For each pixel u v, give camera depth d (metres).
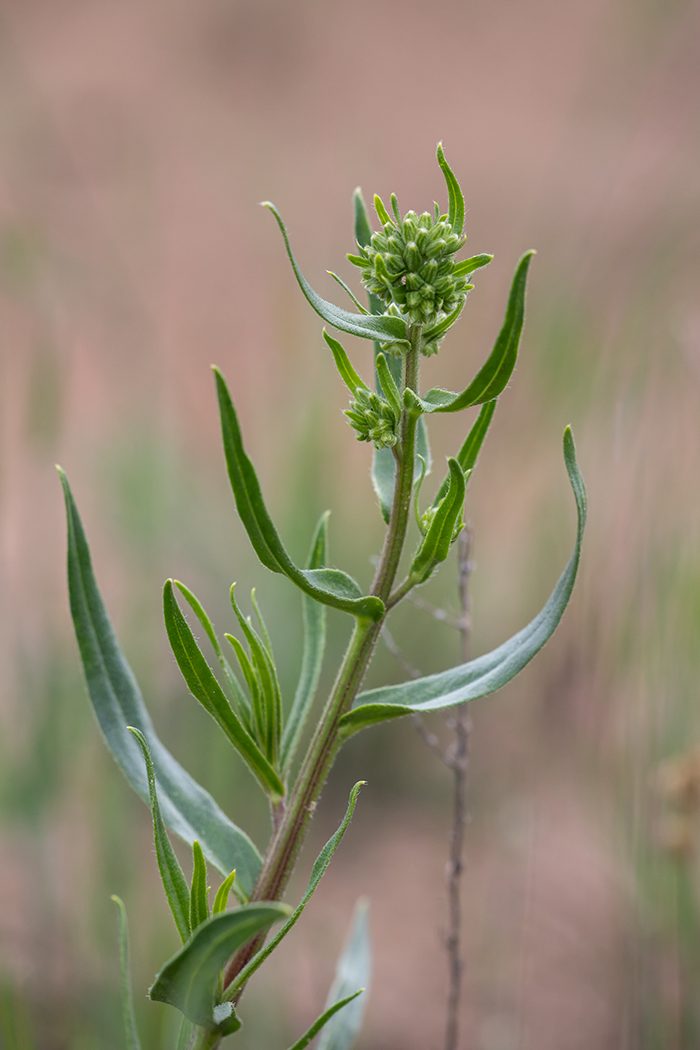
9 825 3.71
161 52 19.95
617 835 3.63
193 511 5.67
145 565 5.10
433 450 6.23
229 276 11.86
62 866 3.46
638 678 3.64
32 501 6.80
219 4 20.92
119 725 1.62
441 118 17.80
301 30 20.45
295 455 5.83
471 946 3.90
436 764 5.05
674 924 3.11
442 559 1.44
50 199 12.50
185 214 13.41
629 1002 3.12
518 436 5.88
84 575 1.63
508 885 4.02
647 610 3.71
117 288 8.27
